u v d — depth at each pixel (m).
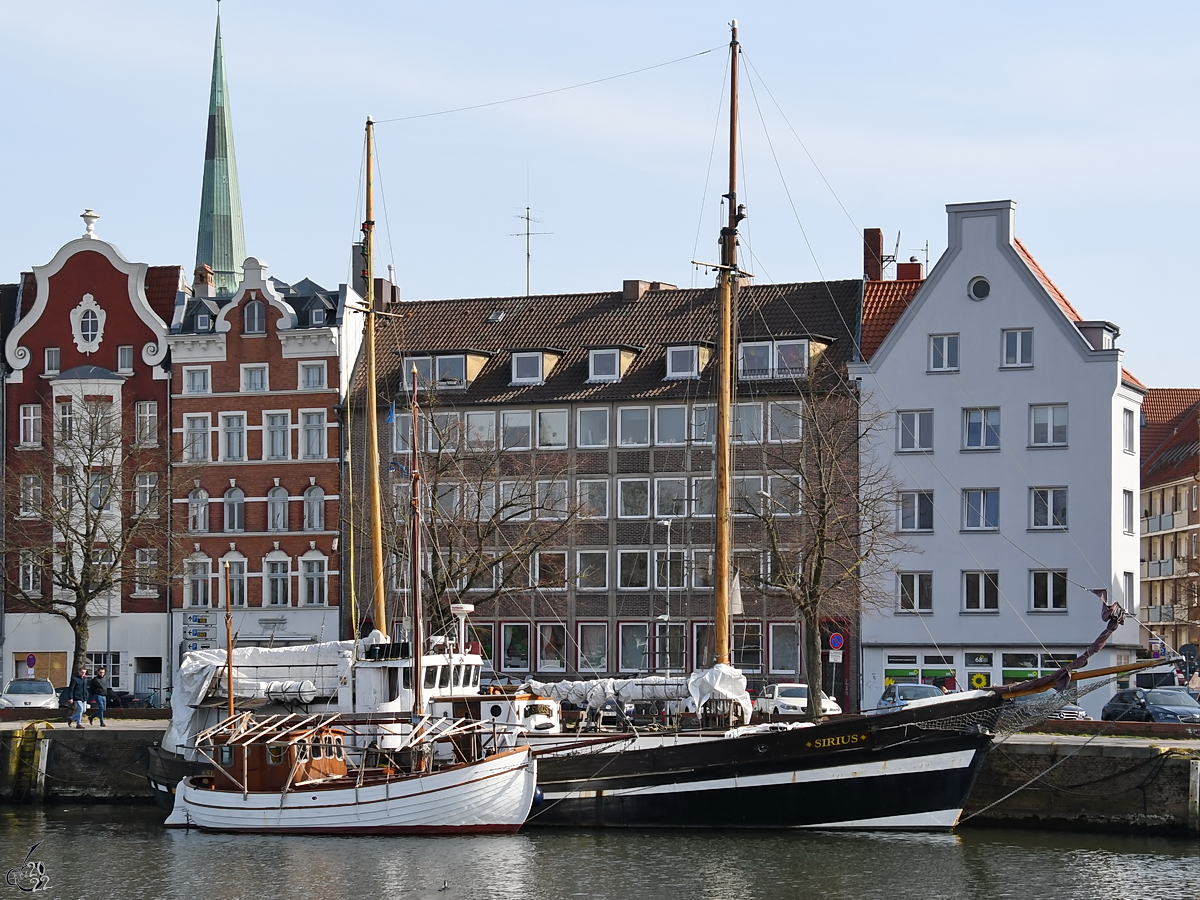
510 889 39.88
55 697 71.00
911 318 72.44
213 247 152.12
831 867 41.66
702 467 74.50
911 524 71.94
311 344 81.38
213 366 82.75
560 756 47.25
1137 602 73.12
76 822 52.31
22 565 82.81
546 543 68.75
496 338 80.44
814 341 74.00
